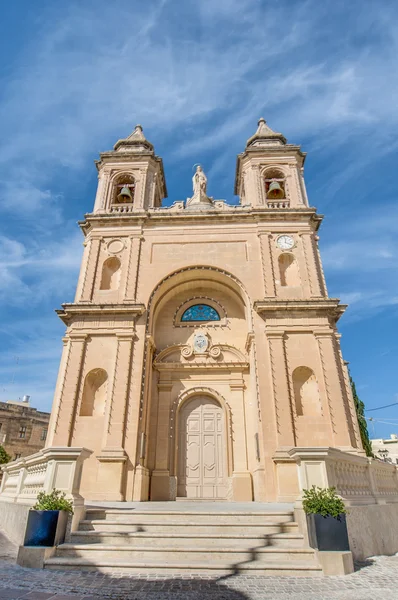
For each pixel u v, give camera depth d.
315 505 7.22
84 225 19.00
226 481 14.69
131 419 13.91
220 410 16.23
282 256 17.81
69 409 14.08
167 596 5.24
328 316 15.54
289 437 13.27
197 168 22.52
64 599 4.99
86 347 15.38
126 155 21.12
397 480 12.97
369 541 8.48
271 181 20.48
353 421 13.98
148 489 14.13
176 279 17.59
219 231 18.30
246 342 16.42
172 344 17.16
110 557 7.04
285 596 5.28
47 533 7.17
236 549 7.06
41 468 9.59
